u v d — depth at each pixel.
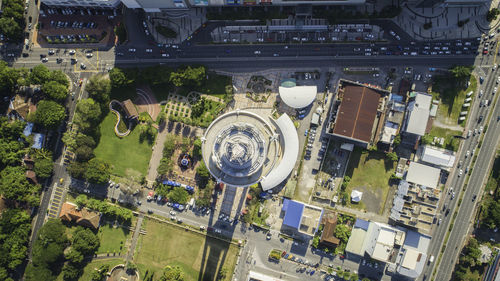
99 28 122.12
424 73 117.88
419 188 112.56
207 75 120.88
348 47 119.12
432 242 119.19
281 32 119.38
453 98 117.19
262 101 120.62
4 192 115.50
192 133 122.06
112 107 122.31
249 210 120.88
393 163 118.25
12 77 116.38
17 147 119.69
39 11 121.88
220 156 101.25
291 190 119.94
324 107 119.38
